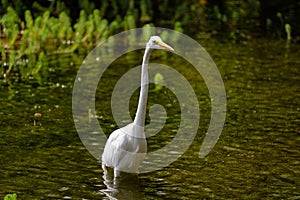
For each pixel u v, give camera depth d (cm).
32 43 2028
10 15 2217
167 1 3091
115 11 2867
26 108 1555
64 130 1418
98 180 1161
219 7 3061
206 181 1172
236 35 2492
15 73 1855
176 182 1166
